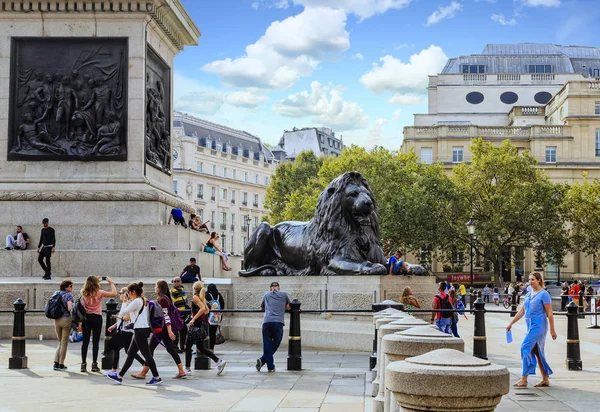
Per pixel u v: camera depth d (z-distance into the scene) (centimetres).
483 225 7075
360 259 2041
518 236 7400
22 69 2459
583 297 3744
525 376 1346
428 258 7350
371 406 1127
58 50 2459
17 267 2338
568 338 1611
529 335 1348
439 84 10844
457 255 8219
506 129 9344
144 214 2416
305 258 2128
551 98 10175
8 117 2442
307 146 15088
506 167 7288
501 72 11325
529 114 10156
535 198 7162
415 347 655
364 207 2012
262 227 2222
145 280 2244
